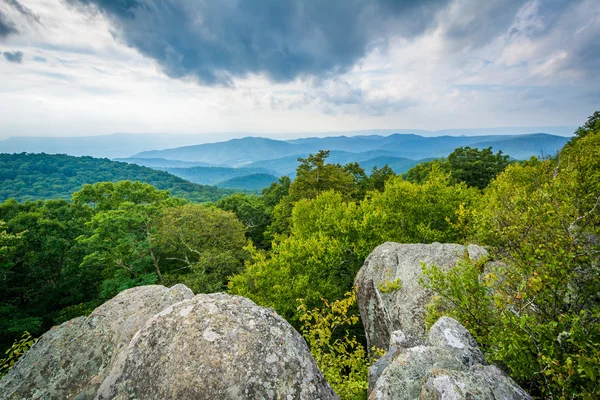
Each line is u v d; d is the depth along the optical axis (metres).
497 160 53.38
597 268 4.25
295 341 3.65
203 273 24.77
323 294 16.19
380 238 17.91
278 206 45.97
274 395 3.07
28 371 4.23
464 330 4.63
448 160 55.38
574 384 3.66
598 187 5.42
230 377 3.08
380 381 3.98
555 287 4.22
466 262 6.14
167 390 3.05
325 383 3.48
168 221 29.80
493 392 3.07
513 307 5.08
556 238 4.90
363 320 12.33
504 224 6.25
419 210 19.34
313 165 43.56
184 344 3.36
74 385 4.04
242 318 3.72
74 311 24.67
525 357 3.81
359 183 53.88
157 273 28.30
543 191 6.11
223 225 31.58
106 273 28.38
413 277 10.53
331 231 20.52
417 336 8.31
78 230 30.91
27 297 28.62
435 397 3.12
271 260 17.59
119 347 4.29
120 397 3.19
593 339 3.50
